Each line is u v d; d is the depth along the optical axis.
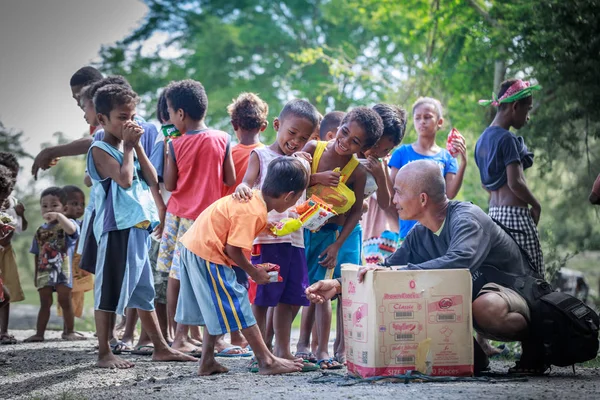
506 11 10.34
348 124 4.75
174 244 5.69
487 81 11.09
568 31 9.23
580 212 13.82
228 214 4.34
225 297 4.35
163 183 6.09
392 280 3.98
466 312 4.04
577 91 9.41
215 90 20.88
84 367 4.85
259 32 20.97
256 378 4.31
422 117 6.29
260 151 5.01
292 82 20.17
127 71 21.75
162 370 4.73
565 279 9.90
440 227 4.45
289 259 4.74
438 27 11.54
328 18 19.62
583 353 4.22
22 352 5.69
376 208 5.95
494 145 5.77
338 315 5.29
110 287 4.84
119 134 4.92
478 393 3.58
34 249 6.84
